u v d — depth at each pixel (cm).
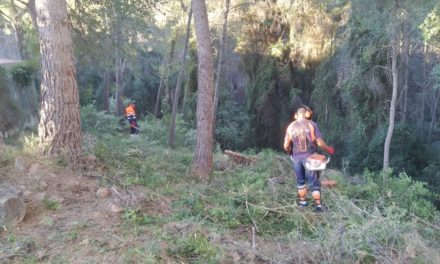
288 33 2261
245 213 605
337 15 2025
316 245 471
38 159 678
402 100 2186
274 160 885
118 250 448
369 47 1641
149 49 3222
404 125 1820
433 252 466
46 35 689
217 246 471
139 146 1109
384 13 1423
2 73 1255
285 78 2255
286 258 456
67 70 698
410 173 1769
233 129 2202
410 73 2425
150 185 685
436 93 2478
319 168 588
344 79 1872
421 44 1933
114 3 1370
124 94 3619
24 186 605
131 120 1727
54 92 693
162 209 585
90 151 755
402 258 457
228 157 959
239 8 1962
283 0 2150
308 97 2258
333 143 2036
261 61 2303
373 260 463
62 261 423
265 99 2269
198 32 795
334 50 2033
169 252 451
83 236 481
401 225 545
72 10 1280
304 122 625
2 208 496
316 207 608
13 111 1228
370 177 784
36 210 545
